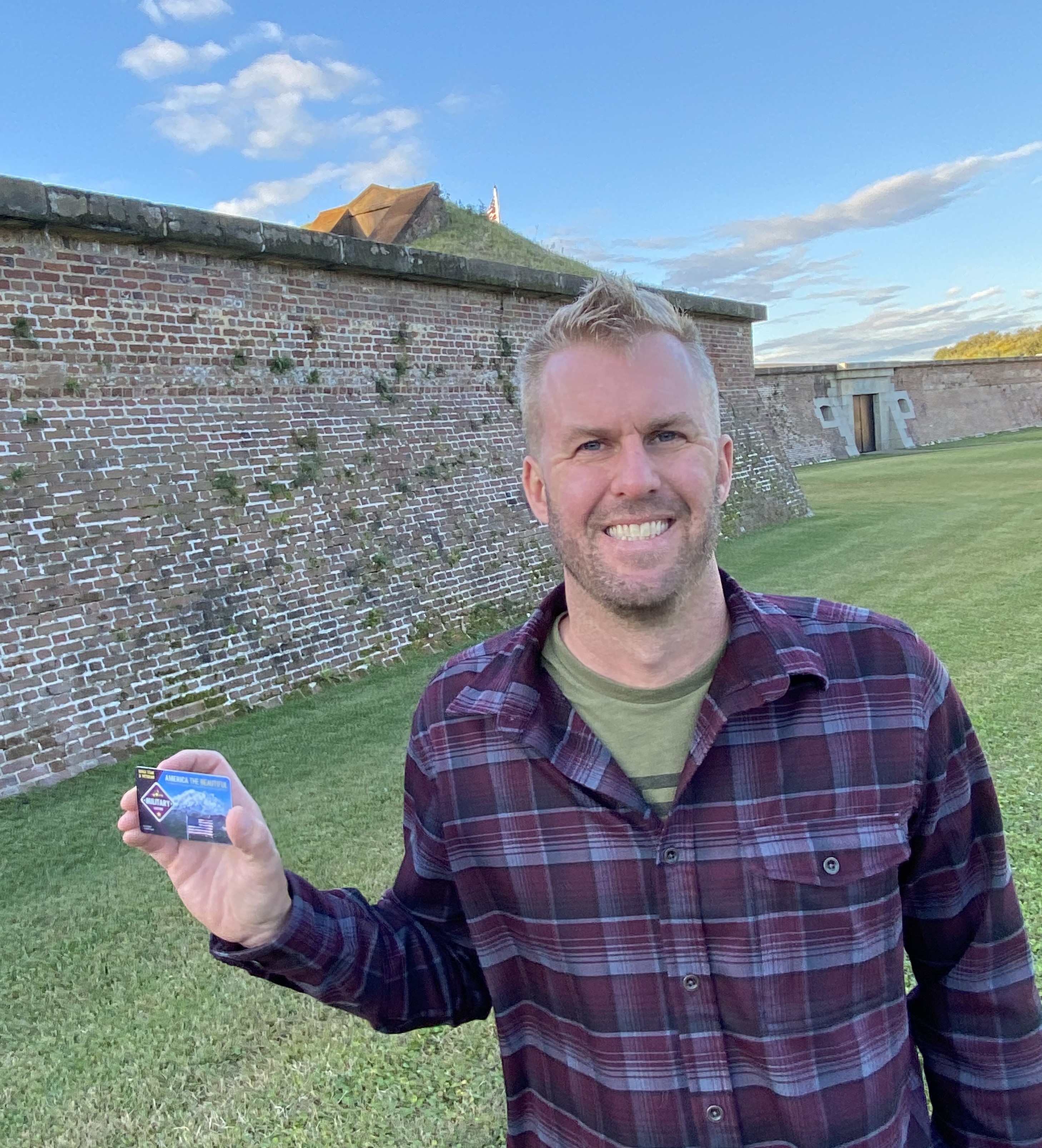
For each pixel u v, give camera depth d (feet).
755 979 3.58
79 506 20.45
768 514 52.16
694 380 3.92
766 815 3.70
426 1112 8.45
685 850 3.67
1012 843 11.99
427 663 26.50
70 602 19.84
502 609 31.17
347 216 82.99
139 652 20.80
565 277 36.86
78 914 12.59
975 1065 4.13
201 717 21.52
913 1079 3.95
